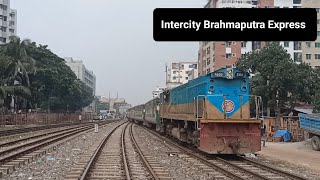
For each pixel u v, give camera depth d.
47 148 21.88
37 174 13.11
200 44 95.31
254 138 17.58
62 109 81.12
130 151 21.22
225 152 17.39
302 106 51.84
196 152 19.97
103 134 38.31
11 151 19.48
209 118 17.78
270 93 46.44
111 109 182.50
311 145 23.70
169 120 28.83
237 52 78.75
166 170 13.99
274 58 46.44
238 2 80.00
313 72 48.00
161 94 32.41
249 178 12.34
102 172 13.37
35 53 73.56
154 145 25.31
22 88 58.28
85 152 20.56
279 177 12.56
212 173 13.33
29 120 54.50
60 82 72.50
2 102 51.69
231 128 17.59
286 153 20.97
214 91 18.14
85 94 102.88
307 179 11.49
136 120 69.81
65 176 12.43
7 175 12.77
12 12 116.62
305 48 82.00
